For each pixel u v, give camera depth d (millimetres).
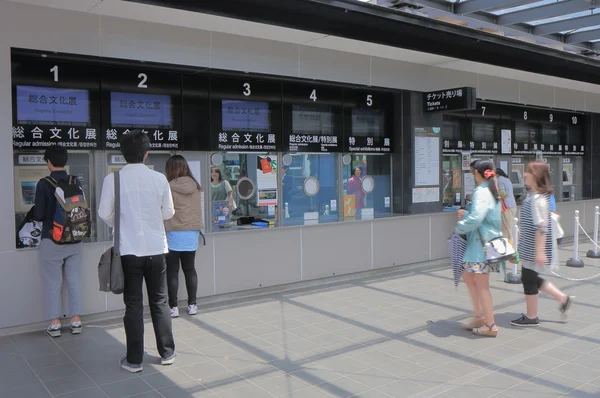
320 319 6199
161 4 5621
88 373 4598
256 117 7742
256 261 7367
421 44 7926
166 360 4770
